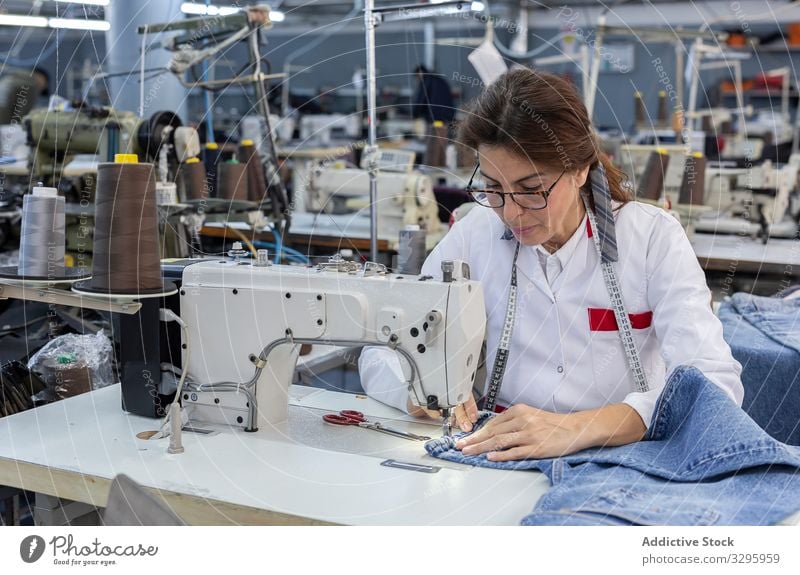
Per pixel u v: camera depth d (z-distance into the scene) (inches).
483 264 74.2
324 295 60.7
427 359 59.3
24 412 66.5
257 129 221.3
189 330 63.8
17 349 90.1
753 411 92.0
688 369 56.3
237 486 52.0
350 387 115.6
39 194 64.2
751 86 388.8
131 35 164.1
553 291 70.5
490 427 59.0
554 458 55.1
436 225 153.6
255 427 63.4
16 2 347.6
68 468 54.6
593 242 69.4
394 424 65.7
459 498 50.4
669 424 56.3
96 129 119.1
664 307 66.1
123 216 58.4
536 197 60.3
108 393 72.2
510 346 72.3
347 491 51.4
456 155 196.2
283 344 62.9
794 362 91.2
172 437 57.9
